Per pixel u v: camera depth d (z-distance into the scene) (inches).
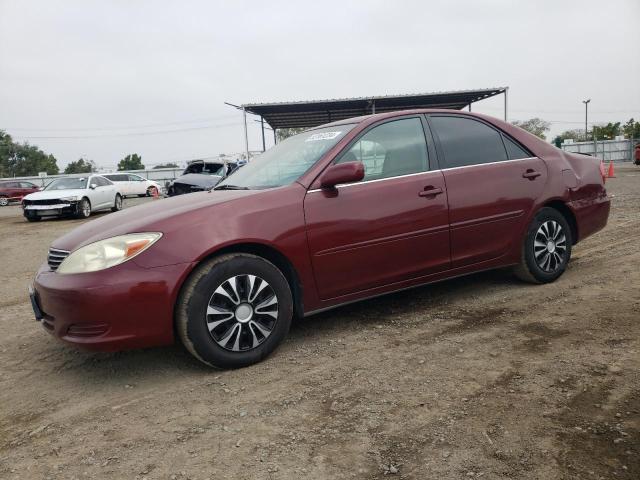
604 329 134.1
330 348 136.3
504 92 795.4
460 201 156.7
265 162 165.5
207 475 84.0
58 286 116.3
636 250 224.8
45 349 153.3
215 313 121.6
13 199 1181.1
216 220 123.6
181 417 104.5
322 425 97.3
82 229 137.4
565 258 183.2
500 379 110.8
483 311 157.5
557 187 177.9
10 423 108.1
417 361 123.6
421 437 90.9
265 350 129.0
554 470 79.3
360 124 150.7
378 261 143.4
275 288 129.1
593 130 2285.9
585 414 94.4
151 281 115.6
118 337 114.7
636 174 808.3
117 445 95.7
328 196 136.9
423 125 159.8
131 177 1261.1
